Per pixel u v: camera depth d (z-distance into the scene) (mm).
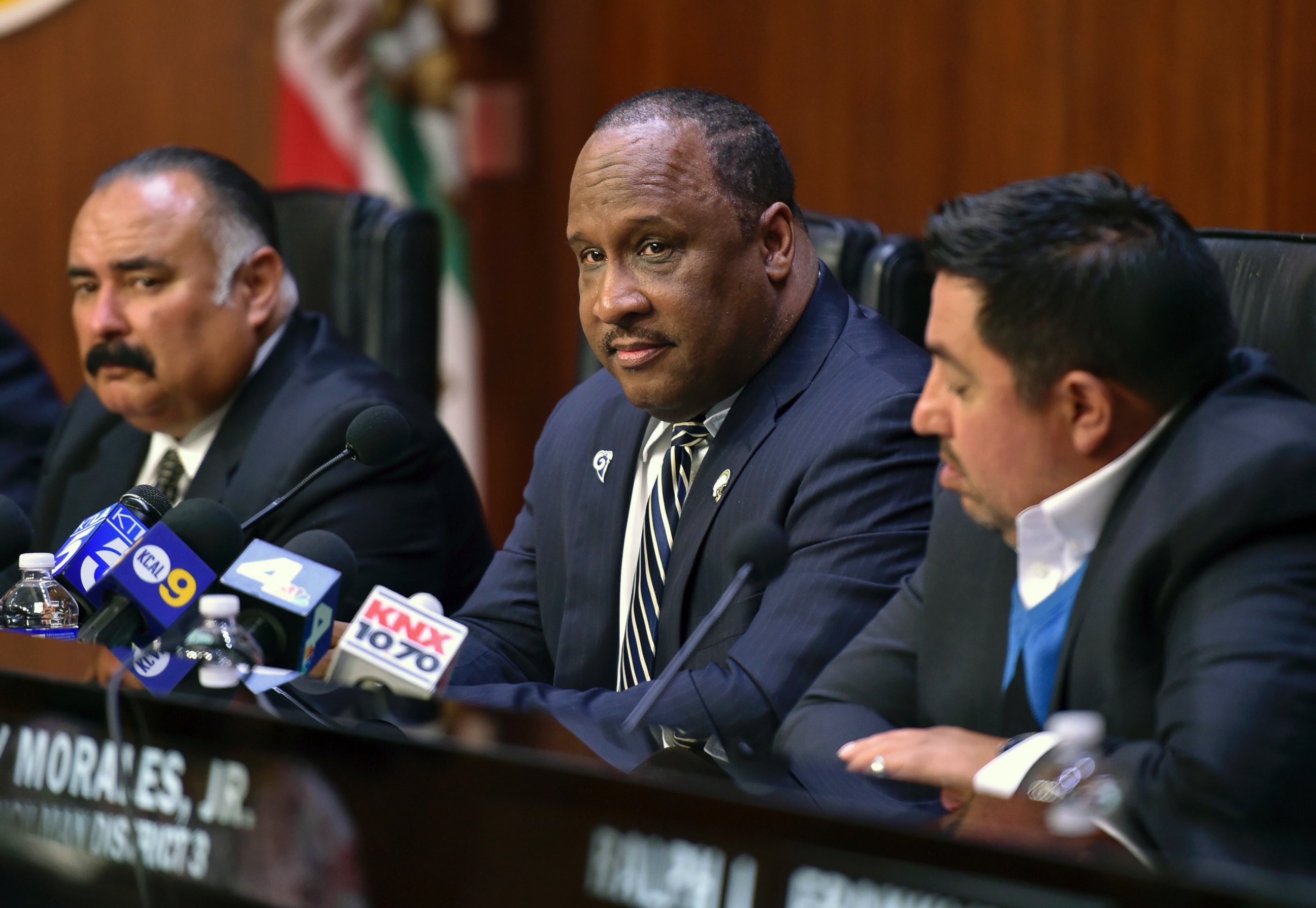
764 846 3734
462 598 10203
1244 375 5488
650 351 7438
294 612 5867
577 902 3963
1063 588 5609
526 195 18797
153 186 9539
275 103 17609
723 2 16516
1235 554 5121
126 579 6141
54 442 10852
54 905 4875
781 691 6910
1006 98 14125
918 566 6949
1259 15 12297
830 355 7723
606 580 7891
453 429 18141
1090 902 3354
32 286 18078
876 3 15078
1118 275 5141
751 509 7438
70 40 17859
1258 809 4645
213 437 9898
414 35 18000
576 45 18266
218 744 4633
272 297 9906
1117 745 5008
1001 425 5375
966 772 4875
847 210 15461
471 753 4188
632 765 4078
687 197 7293
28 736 5020
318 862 4391
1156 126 13047
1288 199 12219
